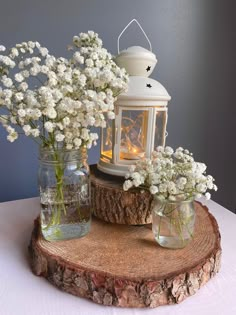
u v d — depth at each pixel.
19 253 0.38
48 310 0.28
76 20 0.58
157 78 0.69
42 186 0.36
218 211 0.54
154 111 0.39
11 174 0.60
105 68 0.31
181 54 0.71
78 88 0.30
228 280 0.34
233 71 0.79
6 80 0.27
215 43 0.75
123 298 0.29
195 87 0.75
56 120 0.30
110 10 0.60
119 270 0.31
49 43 0.56
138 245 0.37
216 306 0.30
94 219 0.44
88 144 0.33
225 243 0.42
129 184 0.34
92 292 0.29
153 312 0.29
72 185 0.37
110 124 0.42
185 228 0.36
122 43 0.63
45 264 0.33
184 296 0.30
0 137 0.57
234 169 0.87
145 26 0.65
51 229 0.37
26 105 0.28
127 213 0.39
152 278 0.29
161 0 0.65
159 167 0.35
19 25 0.53
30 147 0.60
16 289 0.31
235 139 0.85
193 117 0.77
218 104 0.80
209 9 0.71
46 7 0.55
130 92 0.38
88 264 0.32
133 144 0.43
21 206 0.54
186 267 0.31
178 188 0.33
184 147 0.78
